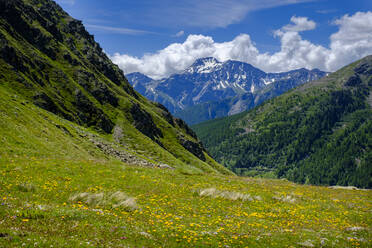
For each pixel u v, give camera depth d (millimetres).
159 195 25078
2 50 87812
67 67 126500
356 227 20016
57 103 95562
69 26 176500
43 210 14469
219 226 17922
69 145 51531
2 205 14078
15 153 34688
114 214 16969
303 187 41344
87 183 25375
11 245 9828
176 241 14062
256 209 24125
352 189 45094
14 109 50062
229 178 41156
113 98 134125
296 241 16109
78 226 13281
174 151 145875
